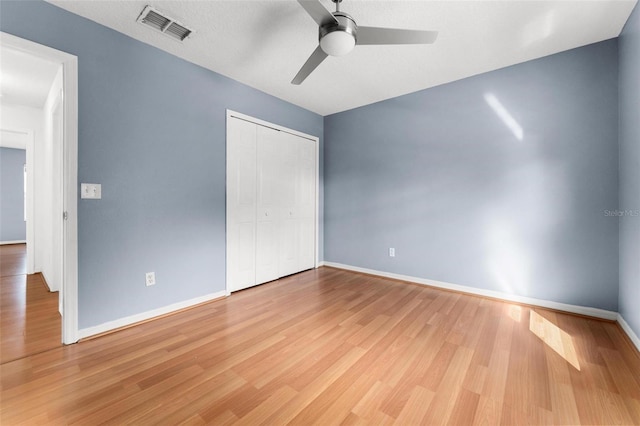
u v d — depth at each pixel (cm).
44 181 378
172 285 255
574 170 246
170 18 204
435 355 182
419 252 340
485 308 262
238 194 315
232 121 306
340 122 414
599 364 171
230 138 304
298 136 393
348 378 158
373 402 139
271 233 356
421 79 304
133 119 228
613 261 230
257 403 138
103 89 212
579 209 245
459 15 200
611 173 230
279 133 364
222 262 296
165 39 231
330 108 399
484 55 254
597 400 140
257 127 335
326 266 439
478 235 296
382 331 216
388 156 365
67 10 195
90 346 193
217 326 226
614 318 230
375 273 382
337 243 424
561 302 254
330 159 430
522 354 183
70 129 196
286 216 378
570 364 171
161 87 246
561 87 250
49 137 317
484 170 291
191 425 125
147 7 191
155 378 158
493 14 199
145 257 237
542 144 260
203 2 188
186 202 265
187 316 246
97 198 210
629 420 127
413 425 125
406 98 346
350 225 407
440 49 244
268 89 332
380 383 154
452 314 249
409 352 186
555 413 132
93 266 208
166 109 249
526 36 225
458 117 307
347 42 162
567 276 251
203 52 250
